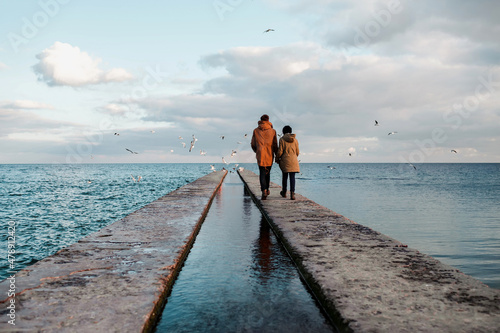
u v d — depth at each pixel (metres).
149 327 2.02
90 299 2.26
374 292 2.39
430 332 1.79
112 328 1.84
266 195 8.28
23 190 29.25
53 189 30.50
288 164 8.19
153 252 3.51
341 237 4.24
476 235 9.75
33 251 8.59
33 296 2.30
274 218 5.66
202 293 2.67
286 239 4.12
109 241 4.00
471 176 71.25
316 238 4.18
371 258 3.29
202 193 10.05
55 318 1.96
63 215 14.64
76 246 3.75
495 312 2.04
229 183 17.17
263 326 2.11
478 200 20.69
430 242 8.84
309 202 7.80
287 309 2.36
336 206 17.08
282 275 3.12
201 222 5.90
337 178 56.62
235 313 2.30
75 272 2.84
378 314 2.02
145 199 21.59
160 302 2.36
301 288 2.77
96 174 78.19
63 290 2.42
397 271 2.87
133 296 2.32
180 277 3.06
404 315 2.00
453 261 7.02
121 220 5.48
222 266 3.41
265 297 2.59
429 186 35.97
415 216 13.63
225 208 7.89
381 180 50.66
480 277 5.93
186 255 3.81
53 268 2.94
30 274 2.77
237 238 4.73
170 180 48.31
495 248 8.13
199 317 2.24
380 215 13.91
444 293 2.36
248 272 3.21
